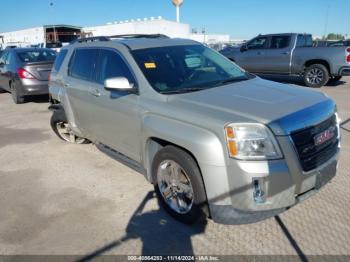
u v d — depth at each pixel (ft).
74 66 17.15
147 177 12.62
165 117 10.94
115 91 13.35
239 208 9.34
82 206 12.75
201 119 9.82
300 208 11.68
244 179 9.02
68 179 15.23
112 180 14.84
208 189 9.67
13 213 12.51
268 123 9.11
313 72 37.65
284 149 9.04
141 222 11.51
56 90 18.67
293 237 10.27
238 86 12.39
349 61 35.14
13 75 32.96
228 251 9.88
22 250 10.37
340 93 33.17
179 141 10.18
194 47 14.98
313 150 9.64
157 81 12.28
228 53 45.91
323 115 10.12
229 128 9.18
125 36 16.40
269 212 9.32
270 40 40.83
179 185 11.06
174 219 11.55
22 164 17.38
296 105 10.16
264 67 41.73
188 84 12.60
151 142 11.96
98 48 15.21
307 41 40.75
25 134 22.88
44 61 32.50
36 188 14.48
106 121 14.43
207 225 11.13
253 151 9.06
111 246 10.38
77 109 16.92
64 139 20.57
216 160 9.36
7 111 30.66
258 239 10.29
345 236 10.19
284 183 9.13
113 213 12.15
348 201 11.98
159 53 13.62
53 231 11.27
